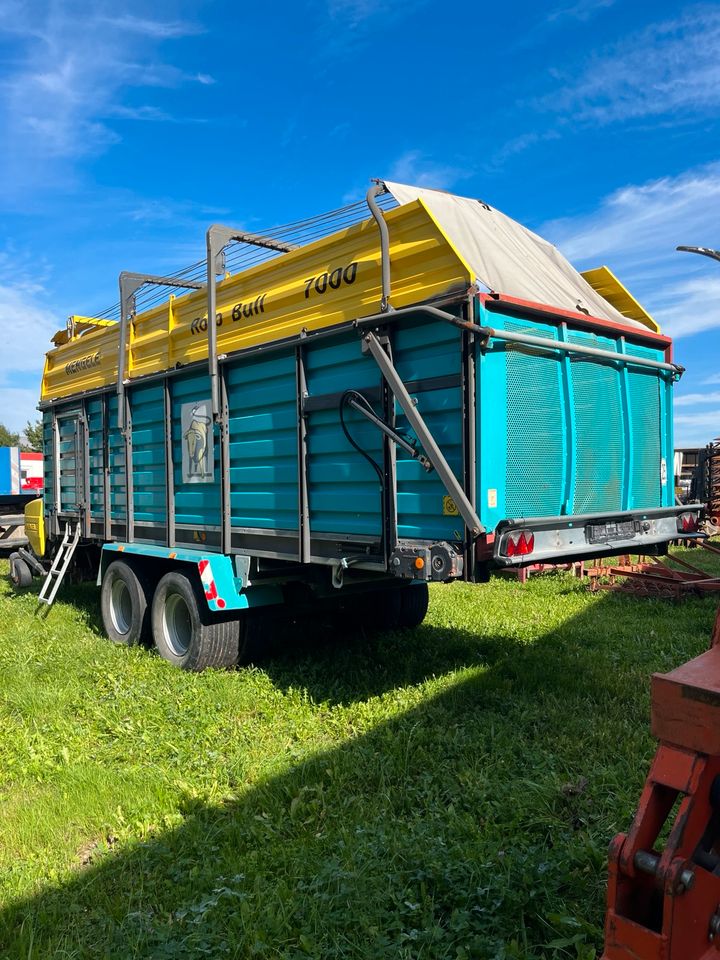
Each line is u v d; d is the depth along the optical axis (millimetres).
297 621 7270
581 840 3123
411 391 4430
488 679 5363
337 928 2631
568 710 4777
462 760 4008
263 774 4004
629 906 1910
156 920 2748
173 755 4355
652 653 6219
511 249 4945
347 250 4867
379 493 4672
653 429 5391
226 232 5883
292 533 5379
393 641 6742
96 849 3361
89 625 8148
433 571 4195
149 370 6980
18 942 2646
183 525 6621
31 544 10195
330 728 4703
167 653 6504
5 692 5449
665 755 1884
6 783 4078
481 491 4062
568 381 4582
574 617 7727
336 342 4938
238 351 5746
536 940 2557
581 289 5484
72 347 8820
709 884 1888
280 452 5445
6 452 17641
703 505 5656
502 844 3092
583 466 4727
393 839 3154
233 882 2906
